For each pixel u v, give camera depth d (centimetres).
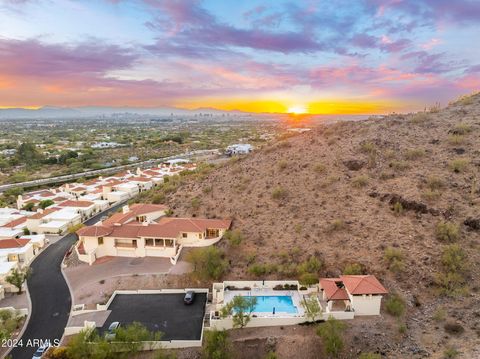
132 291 4334
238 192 6116
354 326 3375
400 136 6316
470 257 3953
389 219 4662
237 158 7975
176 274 4581
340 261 4228
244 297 3809
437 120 6719
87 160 16275
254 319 3569
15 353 3494
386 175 5384
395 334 3272
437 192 4750
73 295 4412
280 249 4622
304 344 3269
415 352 3025
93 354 3253
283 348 3266
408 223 4534
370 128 6881
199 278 4447
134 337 3325
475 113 6662
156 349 3409
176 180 8025
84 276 4778
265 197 5731
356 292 3484
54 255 5828
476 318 3269
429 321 3381
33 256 5788
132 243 5344
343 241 4500
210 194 6372
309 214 5094
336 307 3659
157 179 10862
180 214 5994
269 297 4000
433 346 3050
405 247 4212
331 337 3155
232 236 4909
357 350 3152
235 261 4622
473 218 4309
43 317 4031
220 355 3152
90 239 5203
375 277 3834
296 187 5725
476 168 5075
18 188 11131
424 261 3991
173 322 3797
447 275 3803
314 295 3900
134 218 5766
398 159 5697
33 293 4525
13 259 5450
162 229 5191
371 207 4922
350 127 7231
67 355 3338
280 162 6444
